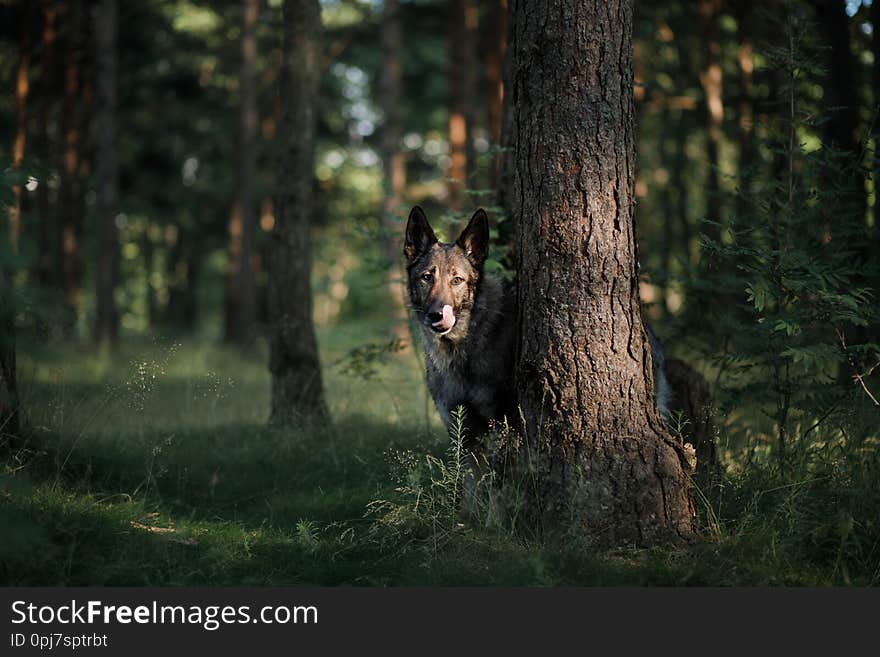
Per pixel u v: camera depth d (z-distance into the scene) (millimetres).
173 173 37562
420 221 7434
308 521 7160
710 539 5941
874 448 6465
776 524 5996
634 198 6188
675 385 7891
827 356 6352
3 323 5281
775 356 7320
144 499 6941
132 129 34500
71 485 7137
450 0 24594
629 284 6074
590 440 5977
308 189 12133
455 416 7191
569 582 5367
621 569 5512
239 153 29344
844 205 8117
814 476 6504
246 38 28328
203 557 5984
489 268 8562
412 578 5625
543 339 6133
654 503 5910
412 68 35594
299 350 11875
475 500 6504
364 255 11070
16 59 23422
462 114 23969
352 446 9820
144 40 31312
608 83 5996
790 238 7418
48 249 24344
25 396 7766
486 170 10203
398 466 7488
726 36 21188
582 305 5996
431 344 7156
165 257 48844
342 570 5938
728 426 8164
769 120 9984
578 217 5992
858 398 6762
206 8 29688
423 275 7055
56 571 5445
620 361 6004
